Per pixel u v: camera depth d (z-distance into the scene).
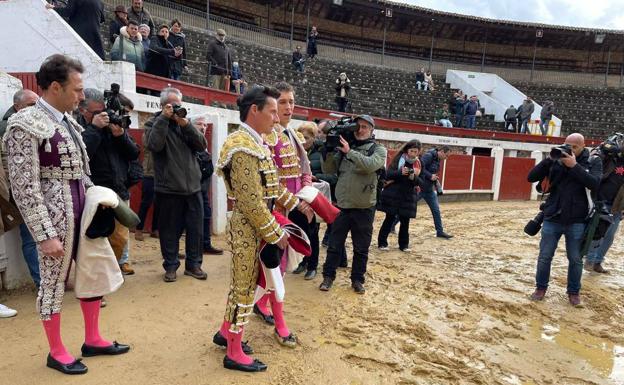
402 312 3.74
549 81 27.47
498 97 24.61
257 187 2.36
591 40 27.00
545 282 4.34
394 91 22.11
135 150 3.75
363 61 25.34
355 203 3.96
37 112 2.22
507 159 14.17
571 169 3.98
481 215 10.41
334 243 4.13
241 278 2.50
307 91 18.19
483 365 2.97
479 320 3.74
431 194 7.13
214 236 5.86
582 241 4.20
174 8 19.05
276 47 22.45
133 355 2.69
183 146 3.95
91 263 2.45
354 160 3.80
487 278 4.99
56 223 2.28
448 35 27.38
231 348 2.57
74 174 2.34
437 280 4.75
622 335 3.66
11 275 3.59
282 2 23.58
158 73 7.57
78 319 3.12
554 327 3.75
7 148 2.17
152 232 5.50
